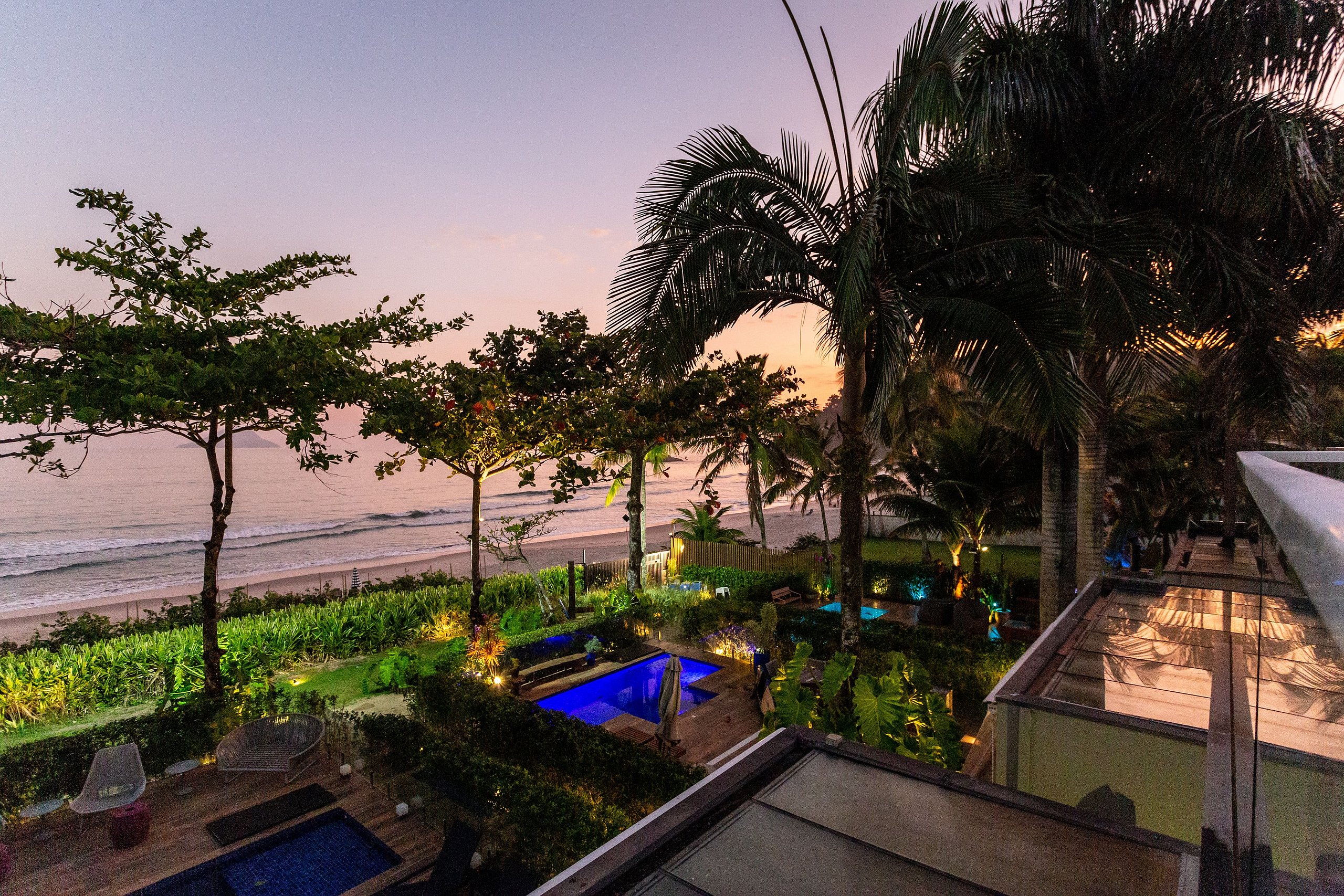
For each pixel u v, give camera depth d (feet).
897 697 21.65
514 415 42.88
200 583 103.14
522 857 20.34
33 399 21.97
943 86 22.84
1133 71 29.01
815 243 28.04
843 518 29.01
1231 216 28.37
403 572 106.52
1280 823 3.81
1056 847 6.59
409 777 25.25
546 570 64.49
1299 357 29.60
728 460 58.70
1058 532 34.35
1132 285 23.34
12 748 24.53
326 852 21.49
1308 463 8.14
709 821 7.25
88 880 19.86
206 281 28.12
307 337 28.45
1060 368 23.22
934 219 25.50
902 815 7.28
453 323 35.78
